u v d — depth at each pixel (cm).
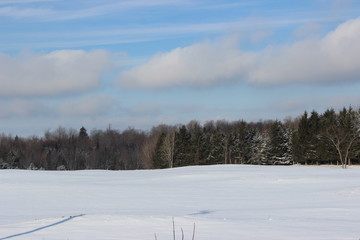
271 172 4719
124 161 10538
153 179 4266
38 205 2212
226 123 12962
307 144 7200
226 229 1259
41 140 12444
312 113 7319
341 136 6372
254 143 8444
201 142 8231
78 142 12250
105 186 3412
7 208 2088
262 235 1163
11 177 4388
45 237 1122
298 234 1180
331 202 2216
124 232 1195
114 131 13675
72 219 1399
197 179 4112
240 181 3753
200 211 1877
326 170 5059
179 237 1129
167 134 8381
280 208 1972
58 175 4797
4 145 11375
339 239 1106
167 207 2102
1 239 1098
